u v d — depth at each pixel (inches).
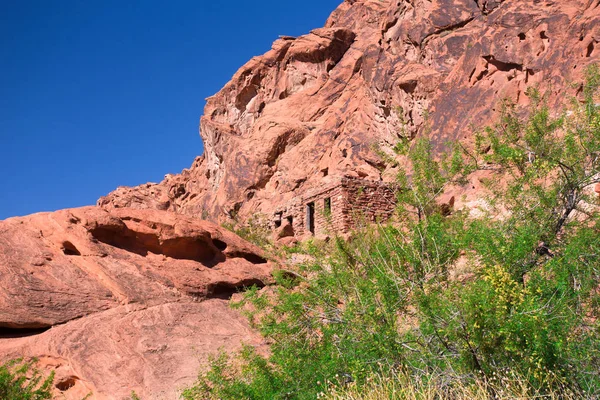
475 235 299.0
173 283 478.0
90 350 392.5
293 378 300.0
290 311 348.5
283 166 1576.0
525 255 284.4
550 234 315.6
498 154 379.9
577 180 336.5
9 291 413.4
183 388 372.8
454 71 1087.0
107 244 493.4
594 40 797.2
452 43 1219.9
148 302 447.8
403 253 316.5
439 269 292.2
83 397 376.8
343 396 258.7
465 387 231.9
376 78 1341.0
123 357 391.5
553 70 834.2
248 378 333.4
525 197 339.9
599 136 340.8
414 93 1195.9
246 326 454.3
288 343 327.9
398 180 398.0
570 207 332.5
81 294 437.7
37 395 359.6
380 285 293.0
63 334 400.5
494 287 247.1
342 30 1865.2
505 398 217.6
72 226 481.4
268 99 1950.1
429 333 266.7
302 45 1873.8
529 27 941.8
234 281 512.4
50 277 440.1
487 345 243.4
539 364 224.4
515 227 316.2
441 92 1087.0
